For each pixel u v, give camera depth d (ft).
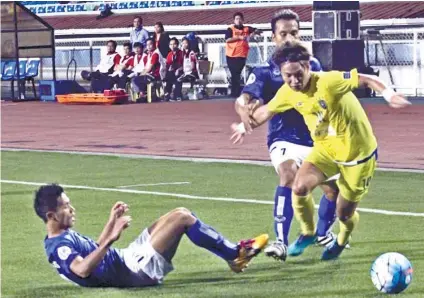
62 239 31.83
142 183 57.93
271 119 38.55
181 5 145.38
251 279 33.83
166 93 120.67
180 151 72.95
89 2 152.76
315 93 35.12
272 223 44.42
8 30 126.62
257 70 38.88
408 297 30.89
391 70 117.60
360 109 35.68
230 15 137.80
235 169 63.00
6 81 136.26
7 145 79.77
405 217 45.44
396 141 75.82
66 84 127.54
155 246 32.14
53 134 87.20
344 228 36.58
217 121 94.32
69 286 33.12
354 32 110.01
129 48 123.03
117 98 118.01
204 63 122.31
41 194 31.78
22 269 35.96
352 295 31.37
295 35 38.55
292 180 37.24
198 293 31.83
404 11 121.29
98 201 51.49
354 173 35.81
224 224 44.34
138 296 31.40
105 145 78.02
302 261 36.68
